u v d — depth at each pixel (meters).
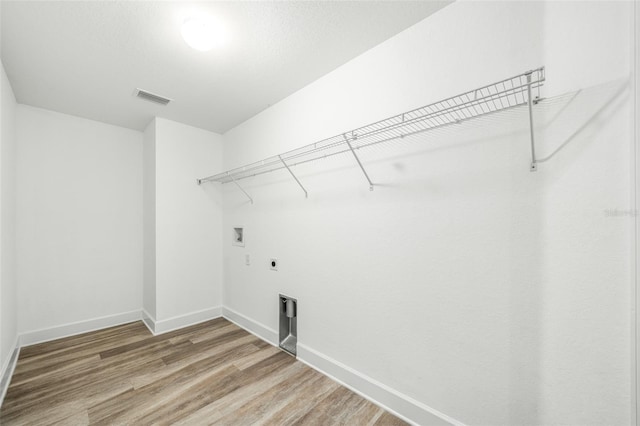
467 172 1.29
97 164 2.84
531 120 1.04
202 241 3.04
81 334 2.64
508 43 1.18
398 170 1.54
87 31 1.51
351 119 1.80
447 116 1.36
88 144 2.79
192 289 2.95
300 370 1.98
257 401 1.64
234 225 2.99
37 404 1.61
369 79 1.70
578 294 1.02
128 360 2.13
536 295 1.11
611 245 0.95
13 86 2.10
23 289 2.42
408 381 1.50
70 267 2.67
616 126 0.94
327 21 1.47
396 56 1.57
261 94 2.27
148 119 2.80
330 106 1.94
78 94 2.25
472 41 1.29
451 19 1.35
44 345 2.40
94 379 1.87
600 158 0.97
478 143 1.26
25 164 2.44
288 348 2.27
